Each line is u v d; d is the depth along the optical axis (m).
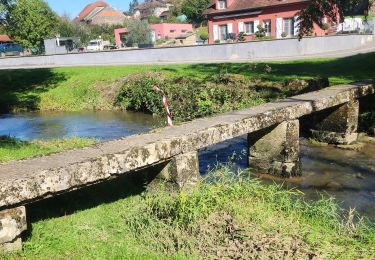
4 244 4.48
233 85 16.17
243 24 41.16
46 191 4.78
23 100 21.41
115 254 4.62
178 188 6.30
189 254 4.75
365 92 11.10
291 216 5.79
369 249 4.97
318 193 7.65
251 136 9.01
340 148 10.50
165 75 20.02
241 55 28.50
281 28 38.00
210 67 22.41
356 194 7.52
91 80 22.56
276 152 8.65
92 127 15.40
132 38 56.31
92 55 31.98
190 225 5.20
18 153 8.67
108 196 6.36
